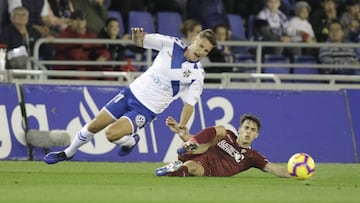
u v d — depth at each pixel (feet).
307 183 120.37
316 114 164.25
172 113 158.81
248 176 129.29
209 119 160.04
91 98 158.10
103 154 156.46
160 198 97.30
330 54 198.18
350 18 213.25
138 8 204.54
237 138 127.75
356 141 164.86
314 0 214.07
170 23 204.23
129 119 126.00
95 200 94.53
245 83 168.86
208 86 165.58
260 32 199.11
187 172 124.06
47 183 113.39
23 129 155.63
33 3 185.26
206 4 201.46
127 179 120.26
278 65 179.93
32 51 181.68
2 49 167.73
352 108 165.78
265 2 203.62
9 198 95.40
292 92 164.04
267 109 162.50
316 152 163.12
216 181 119.44
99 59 180.75
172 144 158.51
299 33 204.54
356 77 168.04
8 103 155.94
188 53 125.59
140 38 126.52
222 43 179.32
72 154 130.00
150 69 127.34
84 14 182.29
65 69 180.24
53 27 189.67
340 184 120.06
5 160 153.69
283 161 161.79
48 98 157.17
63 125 156.87
